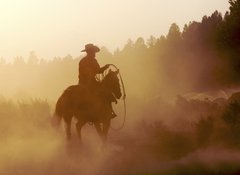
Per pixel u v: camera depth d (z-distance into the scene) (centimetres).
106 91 1419
